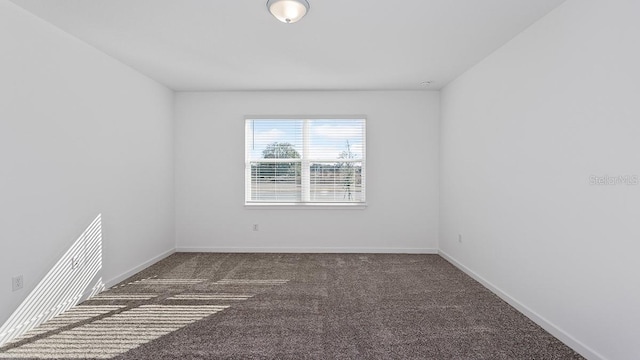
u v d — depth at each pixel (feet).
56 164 9.26
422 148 16.48
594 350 6.95
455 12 8.44
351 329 8.43
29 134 8.40
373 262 14.89
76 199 10.02
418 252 16.58
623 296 6.31
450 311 9.54
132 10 8.40
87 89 10.48
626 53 6.20
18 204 8.13
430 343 7.74
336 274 13.12
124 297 10.64
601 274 6.77
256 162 16.81
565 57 7.74
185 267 14.07
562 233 7.85
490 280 11.28
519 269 9.59
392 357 7.16
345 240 16.62
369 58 11.89
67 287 9.66
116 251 11.96
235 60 12.12
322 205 16.60
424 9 8.32
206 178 16.60
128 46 10.75
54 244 9.20
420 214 16.58
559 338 7.89
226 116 16.57
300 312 9.48
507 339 7.93
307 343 7.73
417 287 11.59
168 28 9.45
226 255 16.07
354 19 8.89
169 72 13.51
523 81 9.40
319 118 16.52
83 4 8.05
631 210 6.13
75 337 8.00
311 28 9.45
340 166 16.74
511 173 10.00
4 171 7.77
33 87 8.51
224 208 16.65
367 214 16.60
